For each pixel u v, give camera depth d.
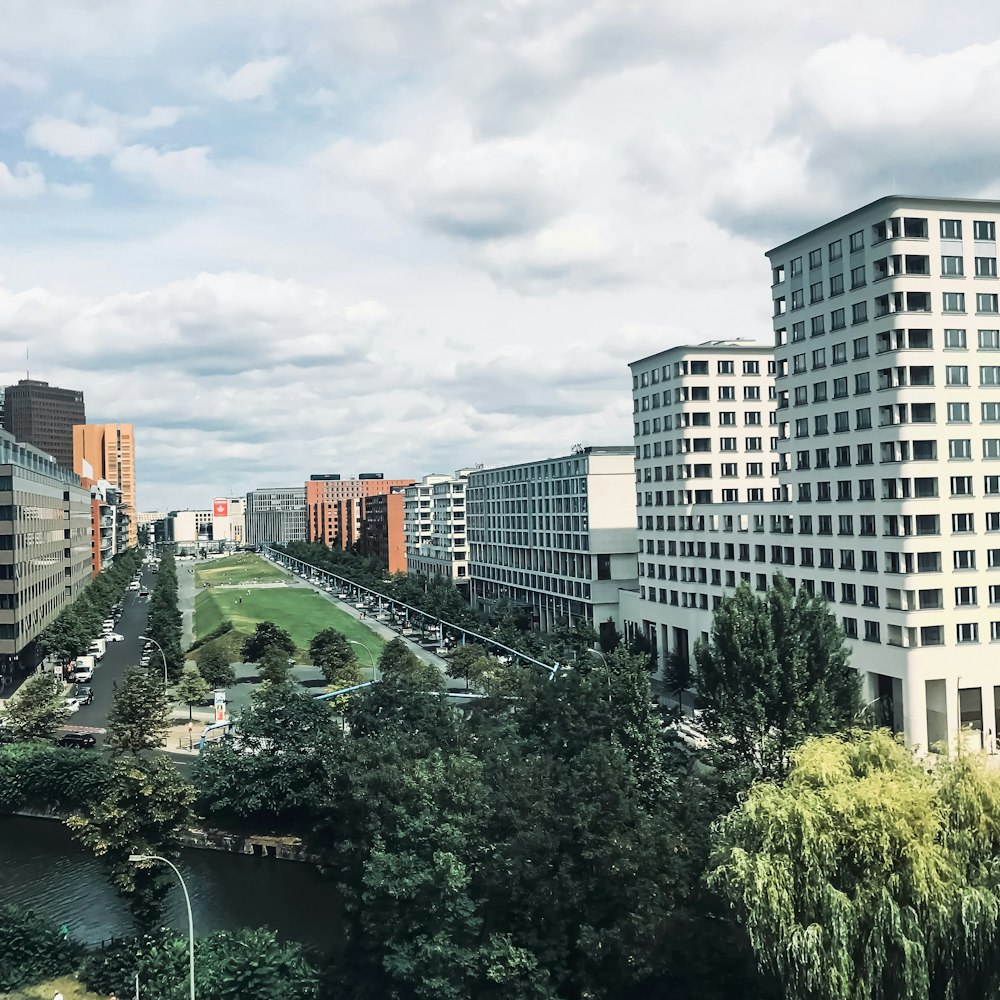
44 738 114.62
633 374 169.38
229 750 96.56
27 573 160.00
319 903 77.00
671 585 156.00
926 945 41.69
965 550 100.06
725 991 49.88
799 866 43.25
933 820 43.38
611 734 70.94
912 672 97.44
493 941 53.16
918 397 100.19
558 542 199.12
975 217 103.06
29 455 173.12
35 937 64.19
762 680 78.62
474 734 78.62
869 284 105.25
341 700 121.19
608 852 51.50
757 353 155.12
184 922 72.56
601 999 51.06
